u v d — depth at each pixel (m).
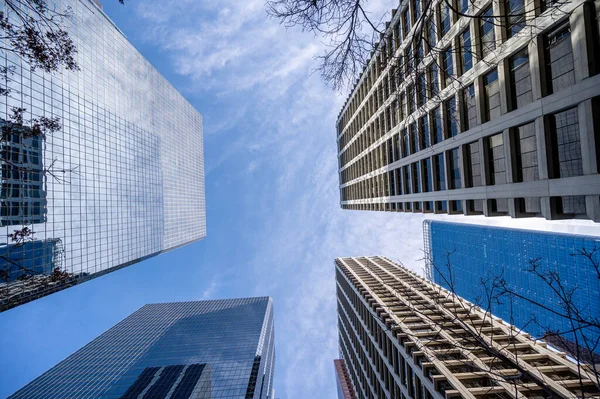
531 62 19.42
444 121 29.84
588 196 16.91
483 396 30.45
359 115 64.19
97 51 71.75
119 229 78.44
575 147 17.47
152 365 110.06
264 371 120.94
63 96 59.81
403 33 33.84
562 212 18.72
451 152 29.80
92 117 68.94
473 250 79.31
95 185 69.06
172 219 115.81
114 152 77.62
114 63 79.12
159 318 147.88
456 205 29.84
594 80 15.72
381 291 67.75
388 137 45.50
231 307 156.75
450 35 27.03
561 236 57.38
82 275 63.00
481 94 24.38
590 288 52.38
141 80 93.88
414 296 58.59
